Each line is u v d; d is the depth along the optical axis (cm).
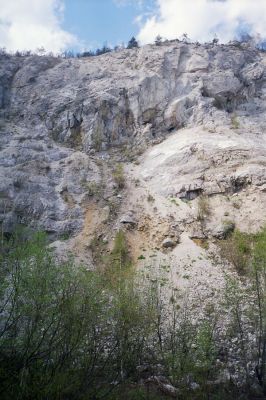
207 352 1842
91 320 1608
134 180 4119
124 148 4741
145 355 1988
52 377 1421
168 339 2028
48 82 5647
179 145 4356
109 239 3453
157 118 4969
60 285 1566
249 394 1816
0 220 3350
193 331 2062
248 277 2794
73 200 3834
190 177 3916
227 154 4000
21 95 5534
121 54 6150
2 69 5909
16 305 1479
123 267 2914
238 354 2056
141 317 1900
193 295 2673
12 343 1452
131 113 5022
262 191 3588
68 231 3522
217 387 1820
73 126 4931
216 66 5512
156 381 1833
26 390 1352
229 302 2241
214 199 3669
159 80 5219
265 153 4016
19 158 4200
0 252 1650
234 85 5206
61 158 4375
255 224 3328
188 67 5497
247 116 4947
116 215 3697
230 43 6488
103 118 4922
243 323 2216
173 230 3419
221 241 3269
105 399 1576
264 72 5562
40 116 5134
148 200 3816
